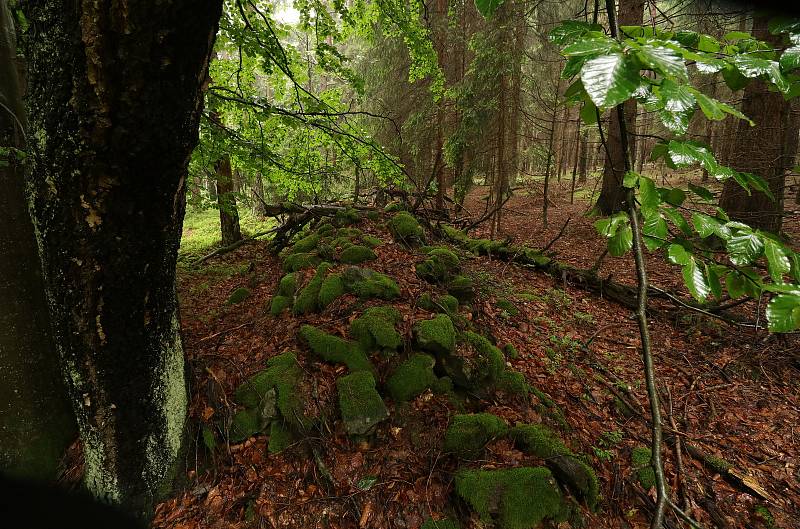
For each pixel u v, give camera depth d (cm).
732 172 86
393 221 567
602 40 72
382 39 1059
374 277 394
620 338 488
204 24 138
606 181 988
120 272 178
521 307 520
